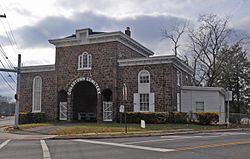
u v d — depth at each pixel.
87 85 37.59
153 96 31.53
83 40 34.28
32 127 26.23
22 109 37.59
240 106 57.78
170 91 31.00
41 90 36.88
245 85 57.44
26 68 37.53
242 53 52.78
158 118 30.12
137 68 32.50
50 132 22.28
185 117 31.41
